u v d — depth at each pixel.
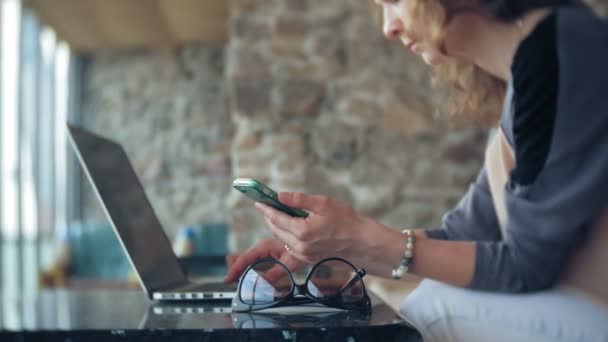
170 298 1.18
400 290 2.04
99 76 9.80
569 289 1.04
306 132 4.20
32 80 7.57
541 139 0.92
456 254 1.04
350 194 4.17
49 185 8.07
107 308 1.08
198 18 8.10
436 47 1.07
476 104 1.40
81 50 9.52
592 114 0.90
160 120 9.66
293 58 4.22
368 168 4.16
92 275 5.85
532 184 0.94
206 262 1.79
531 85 0.93
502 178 1.19
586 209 0.92
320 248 1.03
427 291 1.15
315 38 4.22
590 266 1.01
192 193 9.51
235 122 4.27
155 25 8.44
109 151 1.36
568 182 0.92
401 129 4.16
